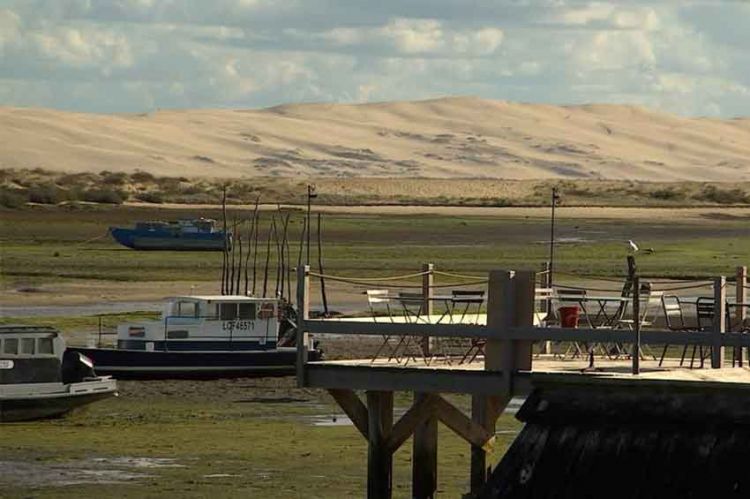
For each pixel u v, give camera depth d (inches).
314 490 2148.1
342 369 1867.6
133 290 5147.6
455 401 2859.3
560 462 1378.0
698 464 1327.5
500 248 7204.7
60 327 4111.7
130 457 2389.3
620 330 1752.0
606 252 7032.5
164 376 3383.4
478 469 1887.3
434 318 2249.0
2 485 2182.6
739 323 1980.8
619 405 1398.9
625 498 1332.4
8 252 6702.8
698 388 1376.7
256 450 2444.6
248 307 3437.5
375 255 6678.2
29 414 2753.4
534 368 1873.8
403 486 2155.5
